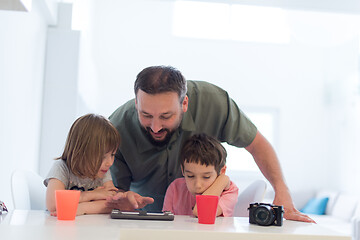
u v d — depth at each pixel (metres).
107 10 5.93
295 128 6.27
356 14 3.73
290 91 6.27
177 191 1.54
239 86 6.16
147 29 6.00
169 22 6.04
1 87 1.98
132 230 0.84
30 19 2.54
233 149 6.07
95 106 5.18
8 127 2.13
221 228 0.91
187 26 6.14
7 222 0.89
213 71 6.11
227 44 6.17
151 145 1.54
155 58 5.98
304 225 1.03
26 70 2.50
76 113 3.08
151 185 1.70
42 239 0.71
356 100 5.55
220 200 1.28
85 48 3.67
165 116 1.32
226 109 1.61
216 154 1.33
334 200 5.57
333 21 4.04
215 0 3.55
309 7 3.60
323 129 6.31
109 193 1.26
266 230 0.91
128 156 1.61
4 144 2.06
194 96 1.59
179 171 1.63
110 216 1.06
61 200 0.95
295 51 6.29
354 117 5.59
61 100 3.07
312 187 6.25
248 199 1.63
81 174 1.25
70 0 3.35
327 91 6.28
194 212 1.11
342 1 3.55
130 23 5.96
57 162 1.28
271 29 6.22
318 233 0.90
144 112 1.32
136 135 1.56
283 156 6.22
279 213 0.99
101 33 5.90
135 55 5.94
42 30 2.91
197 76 6.07
